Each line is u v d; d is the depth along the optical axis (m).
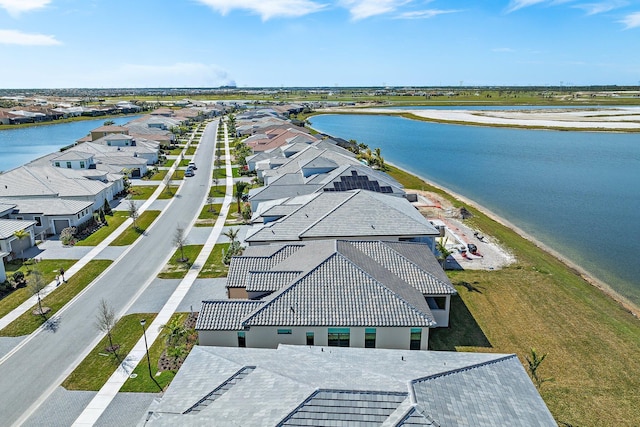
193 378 20.50
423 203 67.94
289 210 47.31
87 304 36.28
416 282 32.22
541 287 39.66
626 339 31.64
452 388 17.80
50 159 79.00
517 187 81.62
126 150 96.62
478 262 45.16
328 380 18.00
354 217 42.78
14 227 47.31
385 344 27.83
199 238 52.47
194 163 102.25
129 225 57.44
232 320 27.95
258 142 111.00
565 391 25.95
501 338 31.61
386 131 167.62
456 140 142.88
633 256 50.03
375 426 15.45
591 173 92.81
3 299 37.09
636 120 179.88
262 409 16.59
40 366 28.09
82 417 23.64
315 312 27.67
